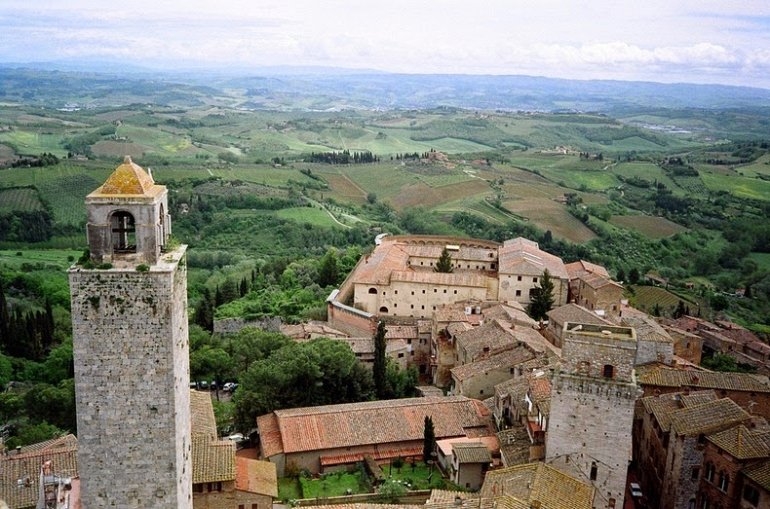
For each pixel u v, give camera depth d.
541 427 81.12
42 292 191.88
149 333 51.47
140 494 53.88
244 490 75.06
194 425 85.94
